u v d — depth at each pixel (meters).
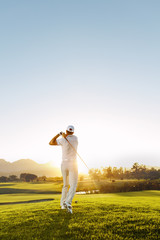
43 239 5.16
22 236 5.38
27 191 76.81
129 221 6.57
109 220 6.59
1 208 10.99
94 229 5.79
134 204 9.98
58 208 8.20
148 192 34.38
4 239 5.25
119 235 5.49
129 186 97.06
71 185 6.86
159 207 9.24
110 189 93.94
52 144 7.06
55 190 78.44
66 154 6.91
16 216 7.35
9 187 94.94
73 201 10.82
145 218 6.88
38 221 6.51
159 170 195.00
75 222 6.33
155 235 5.57
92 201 10.91
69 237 5.29
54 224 6.18
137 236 5.48
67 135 6.98
